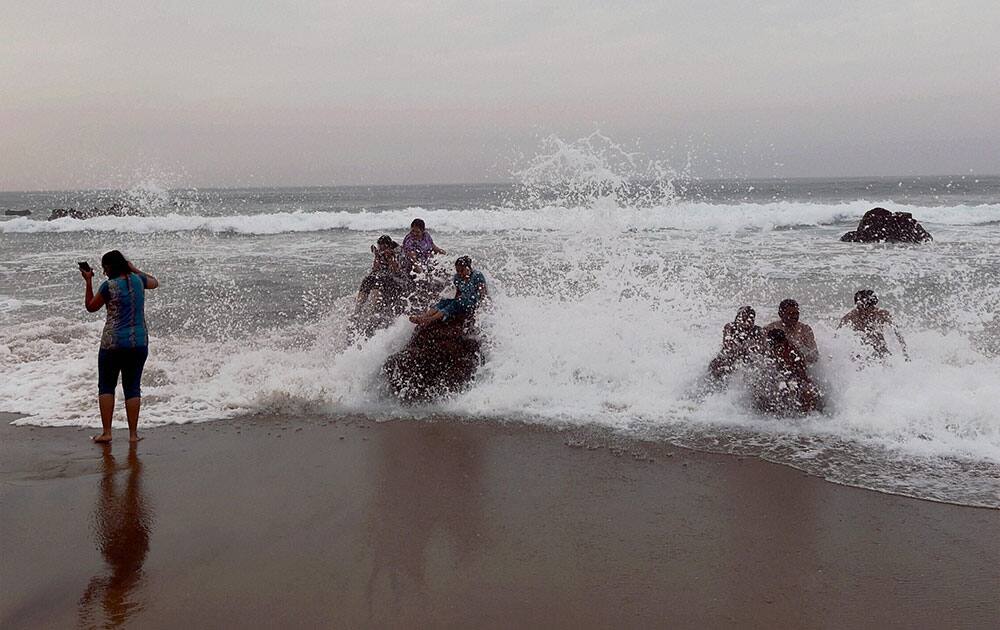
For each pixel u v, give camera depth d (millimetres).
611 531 4172
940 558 3807
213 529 4242
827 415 6117
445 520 4344
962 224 25078
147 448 5750
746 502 4555
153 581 3645
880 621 3240
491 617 3295
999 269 13781
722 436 5809
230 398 7055
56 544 4066
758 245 18266
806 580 3605
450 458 5438
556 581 3613
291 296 12375
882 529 4152
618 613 3326
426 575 3680
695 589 3527
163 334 9844
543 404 6672
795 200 52344
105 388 5914
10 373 8023
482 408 6621
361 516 4410
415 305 8672
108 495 4773
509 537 4105
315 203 59250
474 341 7332
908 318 9516
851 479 4902
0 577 3697
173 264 16391
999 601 3383
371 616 3307
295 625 3236
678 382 6938
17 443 5887
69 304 12023
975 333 8719
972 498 4566
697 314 9172
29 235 25344
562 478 5004
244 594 3506
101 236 24625
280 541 4078
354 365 7258
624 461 5316
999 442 5477
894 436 5672
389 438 5922
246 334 9805
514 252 16109
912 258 15570
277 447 5746
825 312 10016
